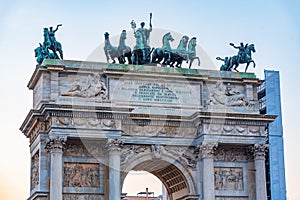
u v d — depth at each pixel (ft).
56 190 254.27
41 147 264.31
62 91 266.98
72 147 266.36
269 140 392.47
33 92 289.94
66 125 258.78
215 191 278.26
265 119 279.28
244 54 291.58
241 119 276.62
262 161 279.08
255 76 289.94
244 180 282.56
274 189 386.93
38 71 269.85
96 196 265.13
